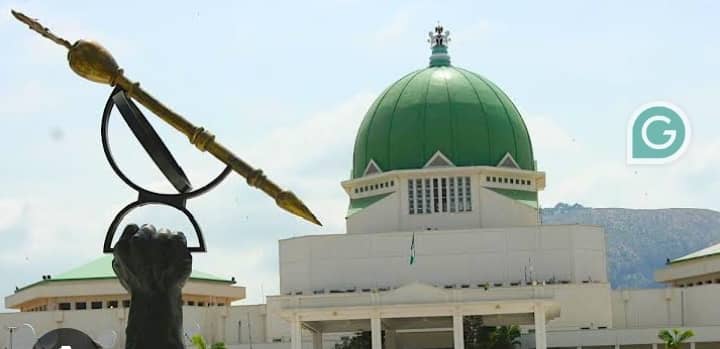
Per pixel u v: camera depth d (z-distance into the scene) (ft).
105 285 539.70
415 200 515.50
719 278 545.44
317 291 509.35
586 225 508.53
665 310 510.99
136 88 138.51
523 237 505.66
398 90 529.04
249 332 517.55
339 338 508.12
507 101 531.50
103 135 139.23
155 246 134.00
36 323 511.40
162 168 139.33
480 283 503.61
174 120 138.92
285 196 138.31
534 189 525.75
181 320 136.56
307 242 511.81
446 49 541.75
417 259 506.48
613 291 513.04
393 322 476.13
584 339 483.92
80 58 136.67
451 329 487.20
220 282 563.89
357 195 529.86
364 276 508.12
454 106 519.60
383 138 521.24
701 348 491.31
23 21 135.74
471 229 505.66
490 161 516.73
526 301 434.71
